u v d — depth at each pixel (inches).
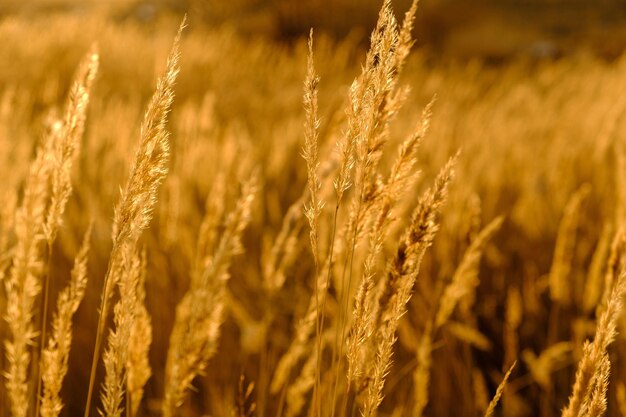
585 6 658.2
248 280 88.5
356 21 517.3
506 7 642.8
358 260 50.6
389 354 40.5
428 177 109.4
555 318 79.0
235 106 223.3
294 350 52.4
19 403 43.1
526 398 82.2
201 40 361.1
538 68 393.7
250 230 99.7
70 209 90.0
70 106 41.1
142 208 38.5
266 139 157.2
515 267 106.7
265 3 555.2
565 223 70.8
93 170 96.0
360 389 43.8
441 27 559.5
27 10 566.3
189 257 73.4
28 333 42.8
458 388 79.0
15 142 78.6
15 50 253.6
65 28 314.0
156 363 77.3
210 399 72.4
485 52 528.7
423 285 76.2
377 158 39.0
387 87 38.2
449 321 75.6
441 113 166.1
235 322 77.5
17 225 42.2
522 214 111.0
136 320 46.4
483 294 98.0
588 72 312.3
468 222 58.2
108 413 40.7
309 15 514.0
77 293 42.5
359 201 39.7
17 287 42.4
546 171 128.6
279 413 52.1
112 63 263.1
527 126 173.3
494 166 120.1
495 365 87.5
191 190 98.7
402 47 38.2
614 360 67.1
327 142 49.5
